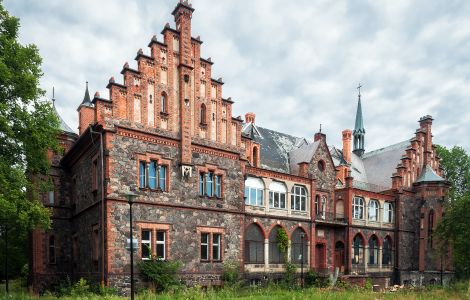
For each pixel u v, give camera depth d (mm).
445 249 40500
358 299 23812
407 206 48844
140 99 26031
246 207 33719
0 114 20672
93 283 25422
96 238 25875
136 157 25375
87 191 28141
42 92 23312
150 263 24578
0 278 46438
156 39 27000
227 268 28844
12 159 22766
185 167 27328
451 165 61375
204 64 29516
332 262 41500
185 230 27016
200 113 29000
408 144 53250
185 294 22281
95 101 24453
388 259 46969
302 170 39062
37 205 21422
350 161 53156
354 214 43562
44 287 31344
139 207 25016
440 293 28203
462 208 35438
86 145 28031
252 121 44219
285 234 36000
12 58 21734
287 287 31234
